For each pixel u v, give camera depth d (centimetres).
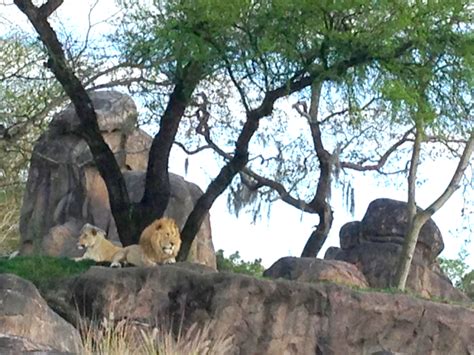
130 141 2556
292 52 1931
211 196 2117
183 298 1777
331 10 1883
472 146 2455
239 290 1789
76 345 1464
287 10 1894
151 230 1923
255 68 1983
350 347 1900
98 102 2519
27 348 1263
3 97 2331
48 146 2495
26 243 2467
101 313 1728
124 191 2128
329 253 2867
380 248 2717
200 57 1945
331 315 1872
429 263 2745
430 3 1902
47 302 1745
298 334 1847
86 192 2472
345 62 1930
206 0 1883
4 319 1444
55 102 2289
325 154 2805
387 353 1827
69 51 2191
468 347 2045
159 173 2125
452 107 1998
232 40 1964
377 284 2666
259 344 1808
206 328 1683
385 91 1884
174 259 1947
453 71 1955
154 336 1475
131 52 2091
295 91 2003
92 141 2116
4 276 1484
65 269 1891
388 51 1905
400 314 1953
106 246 1953
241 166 2112
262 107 2030
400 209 2755
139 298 1755
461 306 2094
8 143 2362
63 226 2402
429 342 1997
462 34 1936
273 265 2331
